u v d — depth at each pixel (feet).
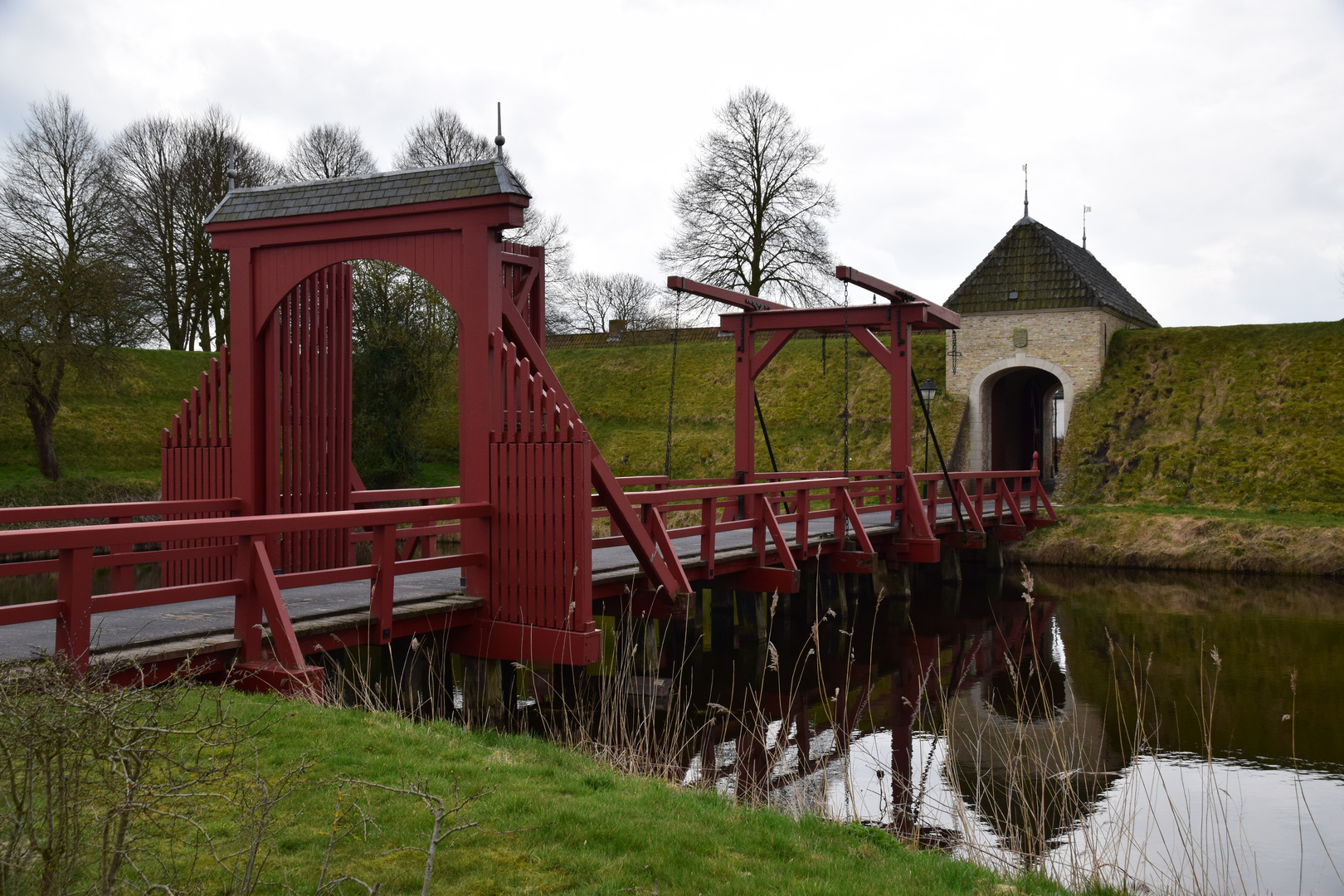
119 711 9.01
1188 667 37.40
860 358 92.79
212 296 101.35
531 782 14.48
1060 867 18.49
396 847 11.41
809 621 45.03
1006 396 91.09
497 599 24.58
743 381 50.96
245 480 27.35
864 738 28.07
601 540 30.35
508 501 24.41
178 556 22.68
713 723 28.63
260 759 13.69
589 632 23.27
